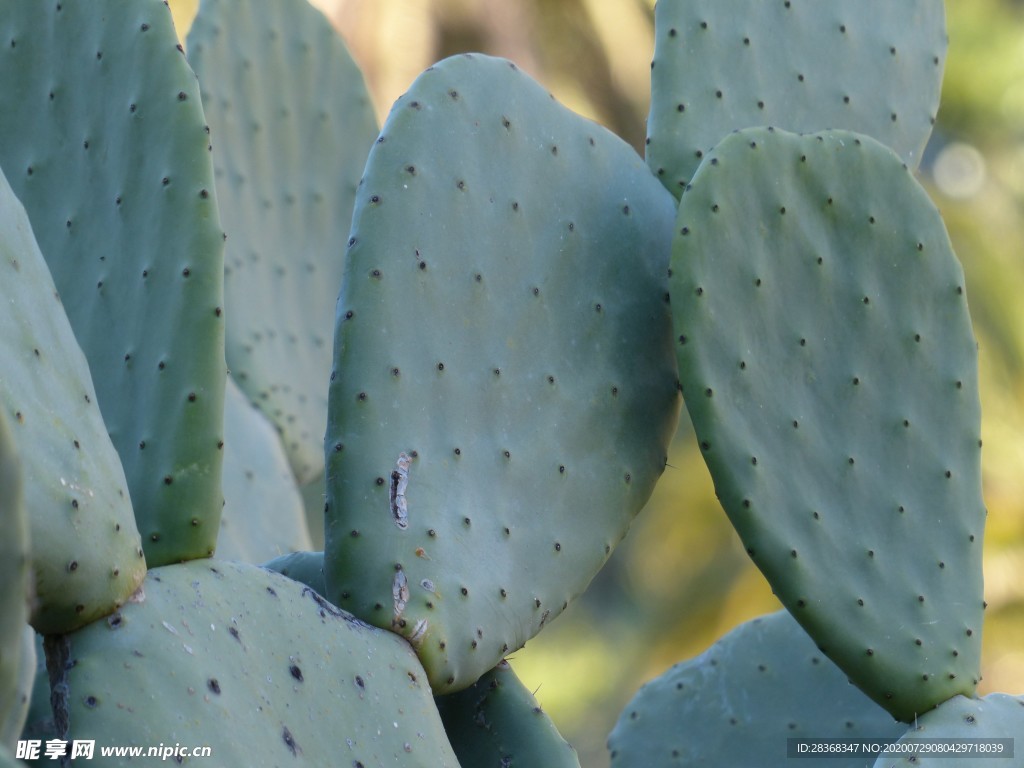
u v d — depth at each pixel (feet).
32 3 9.92
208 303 9.61
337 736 9.45
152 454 9.54
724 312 10.04
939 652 10.03
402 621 9.64
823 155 10.19
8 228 9.28
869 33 10.72
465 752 9.90
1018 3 24.27
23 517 8.86
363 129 11.25
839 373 10.15
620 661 25.14
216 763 9.25
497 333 9.91
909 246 10.25
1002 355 21.54
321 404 11.11
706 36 10.50
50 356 9.27
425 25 23.89
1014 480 20.76
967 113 23.66
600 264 10.12
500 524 9.84
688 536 24.22
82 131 9.84
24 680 9.14
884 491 10.12
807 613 10.00
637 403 10.10
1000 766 9.95
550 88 24.09
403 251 9.81
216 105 10.96
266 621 9.45
